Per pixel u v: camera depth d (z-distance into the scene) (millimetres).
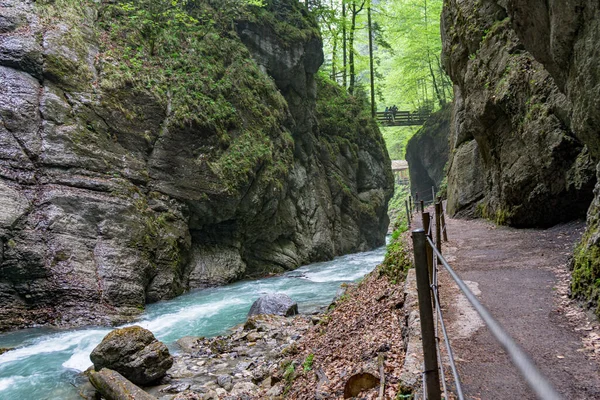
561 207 10406
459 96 19844
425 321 3262
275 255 24359
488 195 14625
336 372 6074
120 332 8906
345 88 39344
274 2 28578
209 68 21656
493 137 13242
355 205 33031
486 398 3592
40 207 14219
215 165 20047
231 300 16297
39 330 12570
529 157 10945
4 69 14969
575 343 4352
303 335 10211
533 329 4816
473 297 1733
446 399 2738
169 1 22109
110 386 7707
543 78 10727
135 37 19703
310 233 27469
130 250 15586
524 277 6863
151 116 18312
